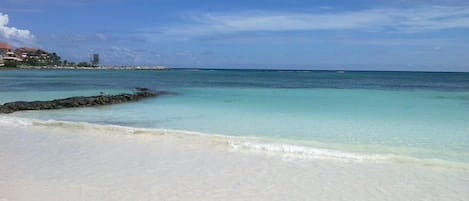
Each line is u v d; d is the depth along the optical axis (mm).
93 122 18266
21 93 35219
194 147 12477
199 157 11250
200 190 8453
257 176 9500
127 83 53781
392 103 25688
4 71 102500
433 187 8867
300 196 8203
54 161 10633
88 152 11734
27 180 8891
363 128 16281
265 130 15891
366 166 10430
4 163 10375
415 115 19969
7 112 21672
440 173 9852
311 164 10602
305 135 14836
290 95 32438
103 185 8641
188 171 9844
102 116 20391
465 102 26156
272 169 10102
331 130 15852
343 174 9734
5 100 28953
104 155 11383
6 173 9445
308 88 42812
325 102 26438
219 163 10625
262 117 19500
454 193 8516
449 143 13414
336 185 8922
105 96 27656
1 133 14656
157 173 9641
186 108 23531
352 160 10992
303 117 19422
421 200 8109
